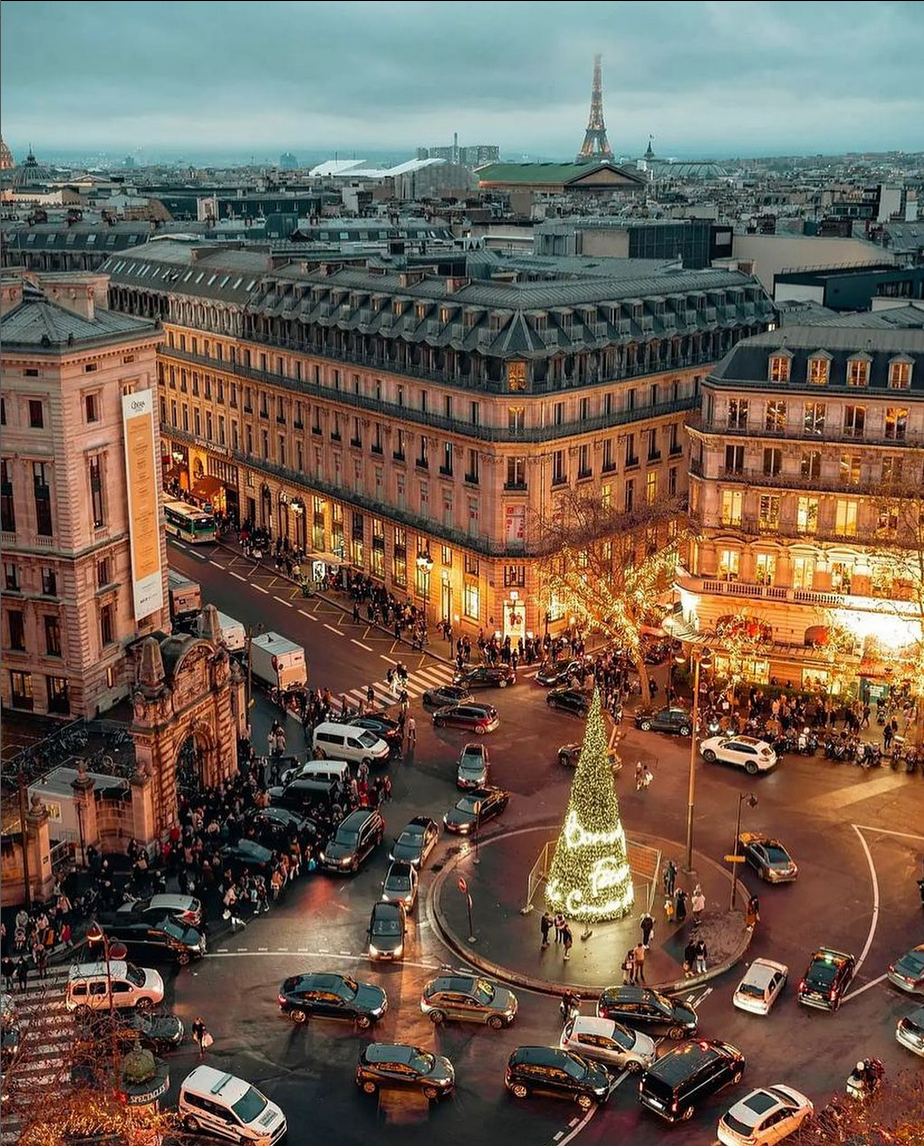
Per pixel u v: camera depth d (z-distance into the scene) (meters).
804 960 71.00
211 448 167.12
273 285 152.50
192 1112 57.91
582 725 103.31
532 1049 60.97
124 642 99.56
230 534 158.12
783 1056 62.94
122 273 189.75
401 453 130.25
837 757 95.81
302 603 132.62
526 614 118.75
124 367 95.88
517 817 88.19
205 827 86.50
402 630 123.75
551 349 115.56
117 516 97.31
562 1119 58.97
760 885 78.88
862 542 102.00
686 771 94.62
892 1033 64.69
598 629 122.69
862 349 101.69
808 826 85.88
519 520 118.00
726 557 107.88
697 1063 59.56
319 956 72.50
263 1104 57.81
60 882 79.94
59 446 90.31
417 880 79.88
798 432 103.00
